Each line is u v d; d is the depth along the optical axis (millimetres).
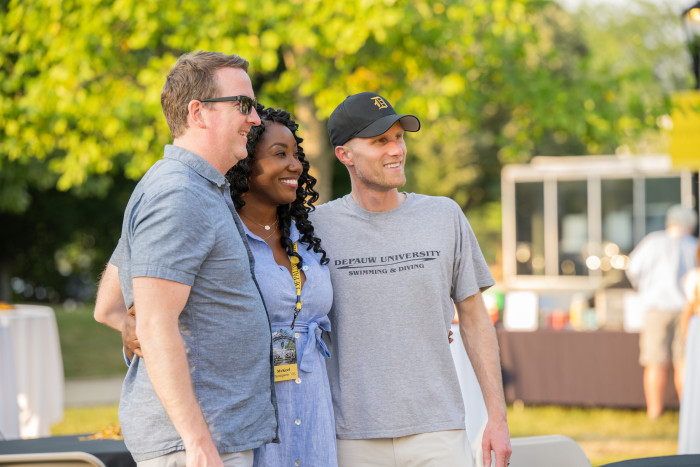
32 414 8117
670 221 9531
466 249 3445
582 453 3881
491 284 3506
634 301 10586
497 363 3459
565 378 10125
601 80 10289
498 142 11258
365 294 3326
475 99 10406
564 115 10023
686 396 5781
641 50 28891
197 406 2502
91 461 3428
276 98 10758
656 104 10047
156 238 2500
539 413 9984
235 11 9055
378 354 3316
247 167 3102
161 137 9945
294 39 8977
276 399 2951
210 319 2619
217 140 2676
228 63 2715
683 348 8055
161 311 2482
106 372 14195
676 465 3229
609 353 9984
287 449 3006
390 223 3375
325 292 3211
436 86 10492
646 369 9656
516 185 15422
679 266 9406
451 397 3359
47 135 10562
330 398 3203
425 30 9727
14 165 15945
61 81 9539
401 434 3285
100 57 9695
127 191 21641
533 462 3807
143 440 2611
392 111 3359
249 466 2727
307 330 3131
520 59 10820
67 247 26125
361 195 3414
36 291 28828
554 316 10961
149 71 9391
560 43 27859
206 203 2602
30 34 9578
